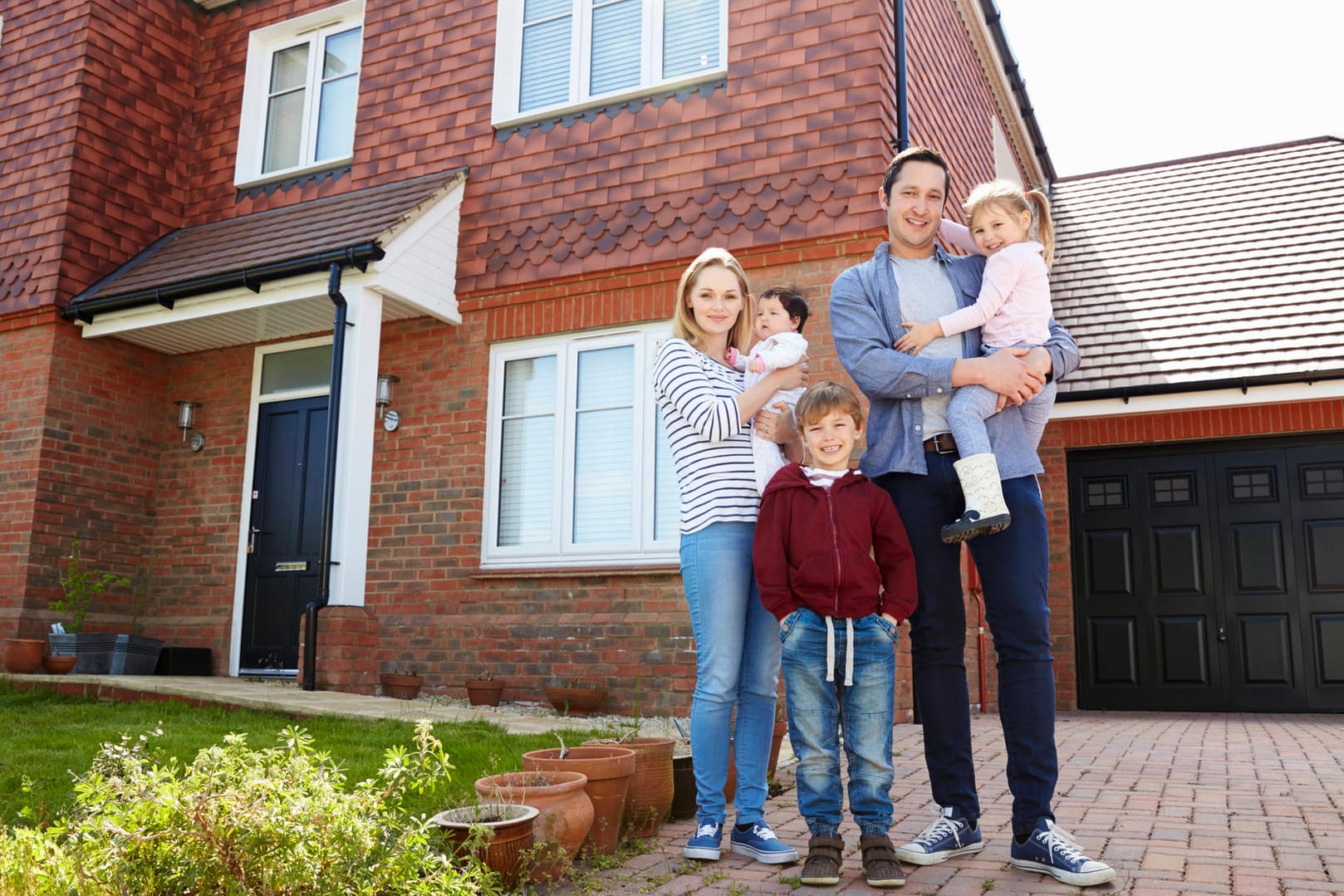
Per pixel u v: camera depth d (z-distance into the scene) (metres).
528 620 7.50
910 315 3.35
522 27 8.77
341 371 7.59
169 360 9.68
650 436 7.48
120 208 9.46
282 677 8.55
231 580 8.97
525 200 8.23
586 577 7.39
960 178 9.46
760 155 7.39
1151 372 9.01
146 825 2.31
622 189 7.86
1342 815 3.80
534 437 7.96
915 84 8.03
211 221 9.90
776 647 3.42
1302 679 8.73
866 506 3.11
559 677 7.31
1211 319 9.39
